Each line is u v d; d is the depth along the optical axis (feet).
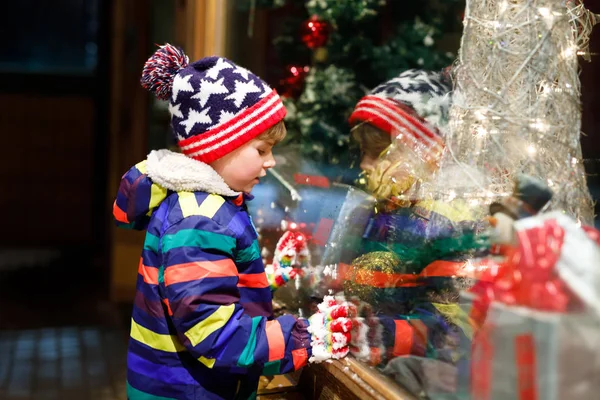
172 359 4.52
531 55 4.07
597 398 3.25
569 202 4.00
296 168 7.00
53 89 22.74
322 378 5.03
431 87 5.35
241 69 4.58
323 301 4.92
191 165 4.53
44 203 23.21
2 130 22.79
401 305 4.50
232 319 4.25
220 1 8.28
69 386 11.68
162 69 4.65
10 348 13.39
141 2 15.21
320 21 8.05
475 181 4.27
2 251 22.67
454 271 4.22
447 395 3.88
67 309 16.19
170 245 4.28
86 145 23.09
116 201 4.87
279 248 5.74
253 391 4.78
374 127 5.42
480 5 4.35
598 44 6.49
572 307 3.27
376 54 7.72
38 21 25.61
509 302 3.47
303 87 8.12
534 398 3.31
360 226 5.22
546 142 4.09
